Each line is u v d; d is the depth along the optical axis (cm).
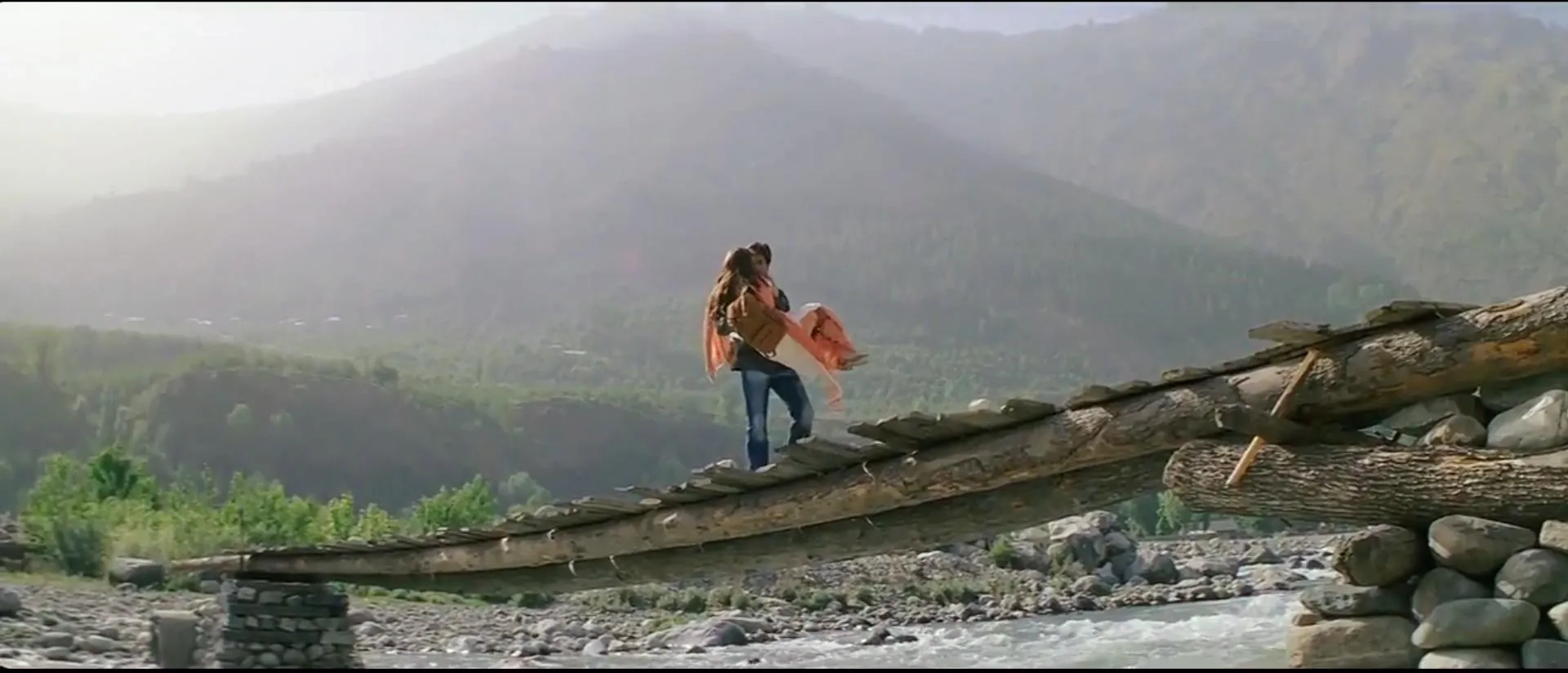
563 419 6594
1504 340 660
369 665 1007
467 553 1083
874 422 804
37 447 3203
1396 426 719
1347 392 705
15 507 2216
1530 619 632
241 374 5519
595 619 1595
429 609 1605
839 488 868
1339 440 715
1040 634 1338
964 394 7938
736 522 914
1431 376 683
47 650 878
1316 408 718
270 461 5178
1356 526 730
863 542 909
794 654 1130
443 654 1134
